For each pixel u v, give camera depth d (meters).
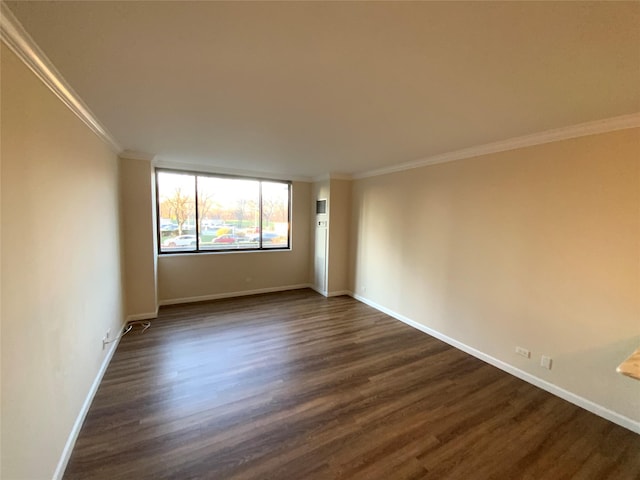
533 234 2.69
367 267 5.07
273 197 5.75
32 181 1.43
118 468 1.71
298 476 1.69
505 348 2.94
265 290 5.72
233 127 2.62
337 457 1.83
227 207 5.31
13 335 1.24
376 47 1.37
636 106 1.94
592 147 2.29
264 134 2.84
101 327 2.69
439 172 3.68
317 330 3.92
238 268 5.42
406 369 2.95
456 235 3.46
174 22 1.21
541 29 1.20
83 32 1.27
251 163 4.47
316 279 5.89
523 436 2.05
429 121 2.37
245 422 2.13
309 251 6.12
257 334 3.74
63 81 1.72
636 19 1.11
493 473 1.75
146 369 2.83
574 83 1.67
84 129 2.26
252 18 1.18
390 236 4.53
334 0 1.06
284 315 4.47
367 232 5.05
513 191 2.85
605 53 1.36
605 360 2.26
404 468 1.76
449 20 1.16
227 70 1.61
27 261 1.37
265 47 1.39
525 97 1.87
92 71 1.63
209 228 5.17
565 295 2.48
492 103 1.98
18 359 1.27
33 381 1.40
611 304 2.22
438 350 3.39
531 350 2.72
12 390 1.22
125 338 3.52
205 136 2.93
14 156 1.28
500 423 2.18
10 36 1.20
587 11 1.08
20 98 1.33
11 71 1.25
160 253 4.79
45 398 1.51
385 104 2.04
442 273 3.65
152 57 1.49
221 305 4.88
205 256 5.09
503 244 2.95
